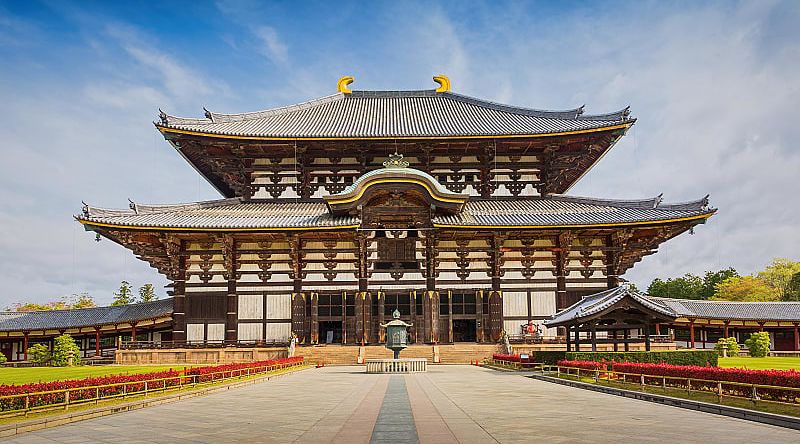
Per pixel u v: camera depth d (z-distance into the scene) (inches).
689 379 920.3
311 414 808.9
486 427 675.4
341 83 3211.1
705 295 5398.6
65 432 679.7
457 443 581.9
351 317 2359.7
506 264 2402.8
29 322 2849.4
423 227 2370.8
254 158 2642.7
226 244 2324.1
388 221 2401.6
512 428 667.4
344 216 2362.2
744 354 2797.7
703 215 2204.7
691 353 1413.6
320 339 2436.0
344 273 2383.1
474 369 1815.9
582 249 2401.6
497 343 2319.1
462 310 2375.7
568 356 1497.3
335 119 2834.6
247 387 1258.0
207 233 2288.4
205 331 2361.0
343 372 1752.0
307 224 2257.6
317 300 2365.9
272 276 2381.9
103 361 2532.0
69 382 893.2
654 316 1412.4
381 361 1708.9
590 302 1590.8
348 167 2620.6
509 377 1473.9
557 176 2625.5
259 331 2352.4
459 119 2817.4
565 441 588.7
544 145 2568.9
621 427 671.8
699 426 677.9
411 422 719.1
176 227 2228.1
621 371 1192.2
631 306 1405.0
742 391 863.7
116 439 630.5
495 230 2327.8
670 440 592.7
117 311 2819.9
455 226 2271.2
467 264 2391.7
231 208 2519.7
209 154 2596.0
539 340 2263.8
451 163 2655.0
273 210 2492.6
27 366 2406.5
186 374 1189.1
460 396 1013.2
